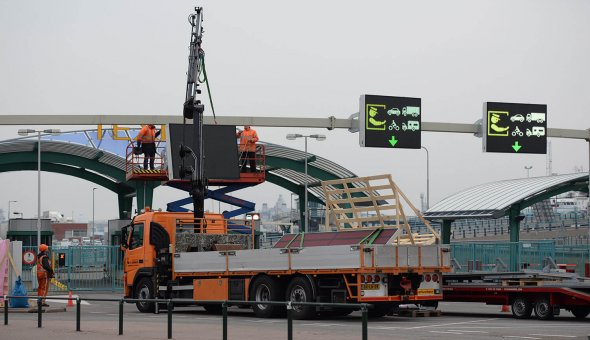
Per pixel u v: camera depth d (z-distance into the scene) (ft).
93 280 171.22
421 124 112.06
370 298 79.46
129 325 76.02
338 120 109.81
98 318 88.12
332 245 88.69
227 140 124.98
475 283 93.25
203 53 106.83
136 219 102.06
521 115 115.85
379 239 85.46
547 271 118.11
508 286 87.40
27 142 188.55
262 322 79.92
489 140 114.42
